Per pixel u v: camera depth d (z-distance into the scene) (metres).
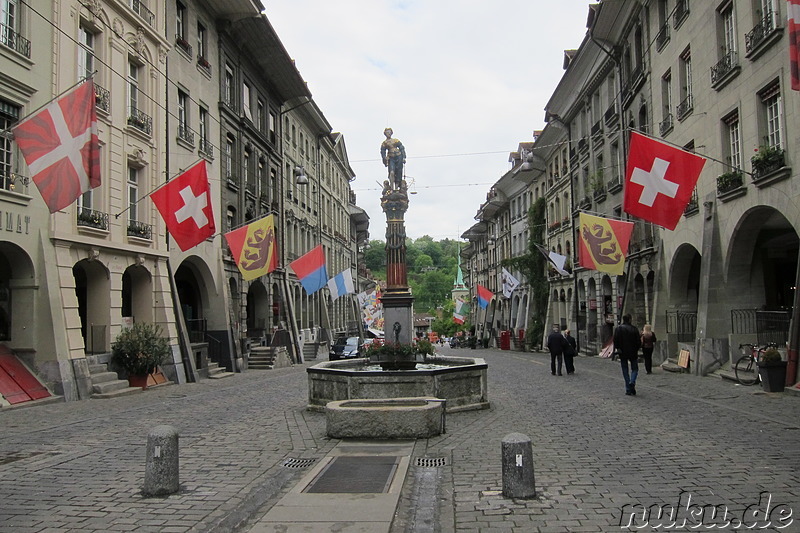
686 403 12.79
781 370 13.91
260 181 34.31
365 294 56.84
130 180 20.84
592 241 21.75
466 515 5.74
